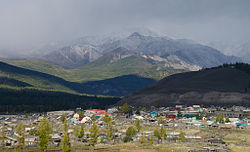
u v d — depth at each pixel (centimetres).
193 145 18138
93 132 18625
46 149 16288
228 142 19475
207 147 17125
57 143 19088
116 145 18638
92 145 18375
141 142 19512
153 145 18412
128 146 18125
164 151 16288
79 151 16312
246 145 17962
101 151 16412
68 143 15962
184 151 15888
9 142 17675
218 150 16362
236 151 16262
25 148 16750
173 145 18200
